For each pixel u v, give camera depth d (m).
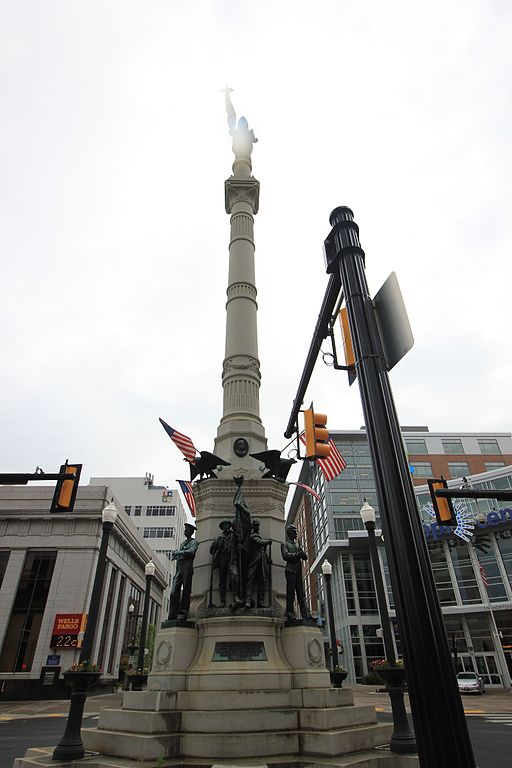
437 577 47.22
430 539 47.84
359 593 51.53
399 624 3.31
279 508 14.68
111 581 43.72
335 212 5.51
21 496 40.03
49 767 8.70
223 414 17.12
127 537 47.53
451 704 2.97
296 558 13.23
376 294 4.70
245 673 10.90
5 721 20.78
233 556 12.71
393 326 4.36
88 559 38.09
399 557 3.42
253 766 8.26
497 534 45.50
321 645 12.12
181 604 12.45
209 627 11.93
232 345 18.08
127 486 94.00
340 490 58.56
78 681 10.12
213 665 11.20
